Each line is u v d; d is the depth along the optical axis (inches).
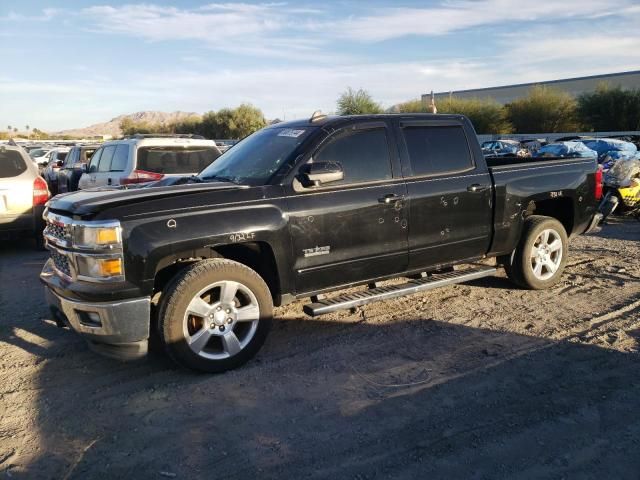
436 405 154.7
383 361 184.1
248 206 177.3
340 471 126.6
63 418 151.6
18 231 361.7
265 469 127.7
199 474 126.3
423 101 2201.0
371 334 207.8
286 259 184.2
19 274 313.1
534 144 1056.2
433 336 204.5
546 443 136.0
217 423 147.6
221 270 171.5
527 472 125.3
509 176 235.8
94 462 131.5
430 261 219.6
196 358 171.3
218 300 174.7
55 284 173.3
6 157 357.7
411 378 171.2
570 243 367.9
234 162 212.4
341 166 193.0
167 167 382.9
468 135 229.9
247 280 176.9
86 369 181.9
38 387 169.8
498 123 1974.7
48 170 781.3
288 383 169.5
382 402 156.9
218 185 182.1
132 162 374.0
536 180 244.1
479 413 150.2
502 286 265.0
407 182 208.7
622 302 237.8
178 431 144.0
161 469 128.3
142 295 162.9
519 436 139.1
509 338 201.2
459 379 169.8
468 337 202.8
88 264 160.9
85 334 165.5
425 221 212.5
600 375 170.7
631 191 441.1
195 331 175.3
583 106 1811.0
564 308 231.9
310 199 188.2
